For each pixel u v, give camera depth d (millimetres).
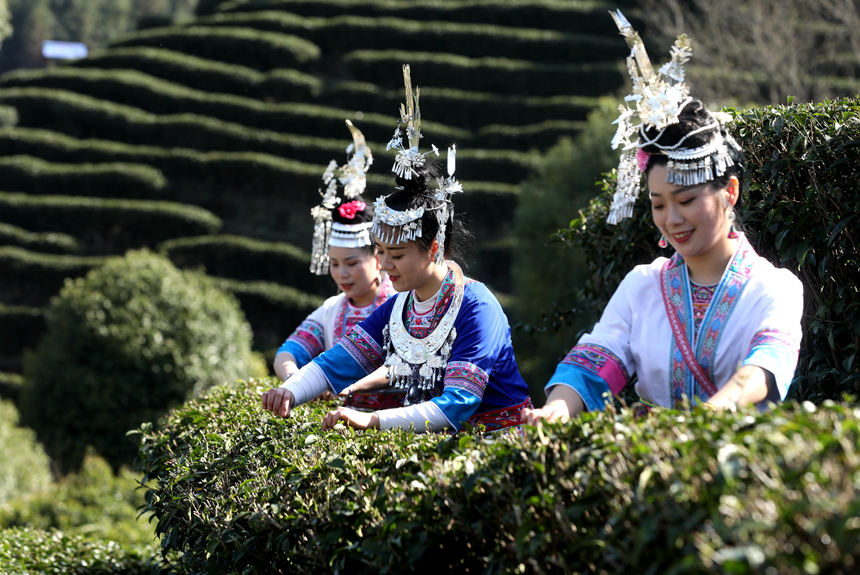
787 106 3021
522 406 2664
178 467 2898
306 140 21078
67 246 19031
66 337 11445
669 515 1402
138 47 24219
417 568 1901
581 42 23109
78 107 21484
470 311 2633
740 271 2141
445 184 2607
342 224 3578
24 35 47625
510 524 1710
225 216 20406
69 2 52938
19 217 19312
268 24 24656
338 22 24234
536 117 21531
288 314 17938
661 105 2037
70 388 11250
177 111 22125
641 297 2268
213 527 2451
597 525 1594
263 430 2816
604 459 1621
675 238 2123
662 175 2084
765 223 2992
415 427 2426
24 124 21891
